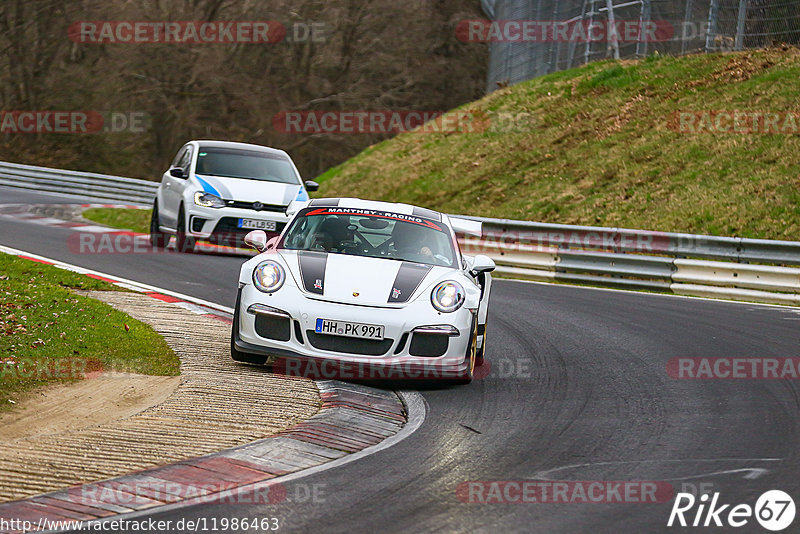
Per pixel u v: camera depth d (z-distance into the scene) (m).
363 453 19.84
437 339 25.83
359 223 30.00
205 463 18.53
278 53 162.88
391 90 161.12
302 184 56.88
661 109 87.12
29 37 161.62
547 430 22.05
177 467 18.20
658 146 80.44
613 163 80.56
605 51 108.31
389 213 30.77
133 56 160.75
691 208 68.56
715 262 51.69
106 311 33.56
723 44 95.81
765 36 93.19
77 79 159.12
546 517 16.00
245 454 19.25
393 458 19.45
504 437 21.36
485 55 167.00
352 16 166.12
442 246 29.69
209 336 31.20
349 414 22.78
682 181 73.50
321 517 15.67
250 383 25.17
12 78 158.62
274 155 58.72
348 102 159.50
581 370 29.34
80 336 29.12
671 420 23.20
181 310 35.88
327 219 30.12
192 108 156.00
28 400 22.69
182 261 50.94
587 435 21.64
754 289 51.31
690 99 86.81
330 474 18.20
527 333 35.94
